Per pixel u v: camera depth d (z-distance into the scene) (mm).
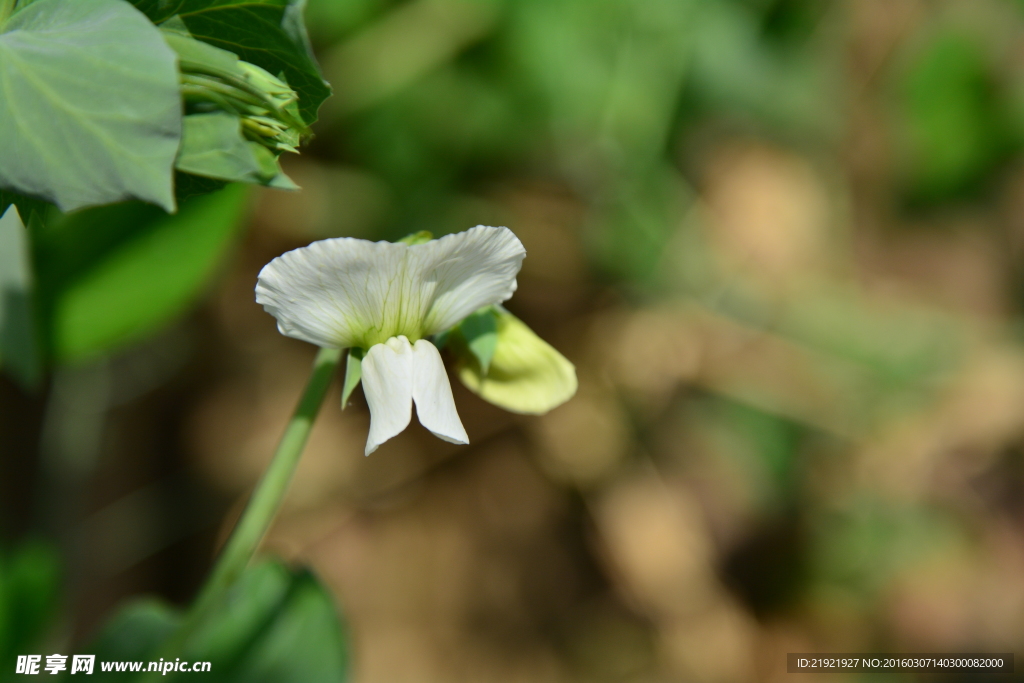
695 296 531
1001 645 558
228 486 507
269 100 265
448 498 556
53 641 362
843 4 513
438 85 432
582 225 497
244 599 316
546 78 431
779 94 506
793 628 565
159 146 256
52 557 337
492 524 558
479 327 290
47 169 258
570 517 564
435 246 274
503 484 560
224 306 484
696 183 543
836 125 556
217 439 510
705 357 552
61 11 260
